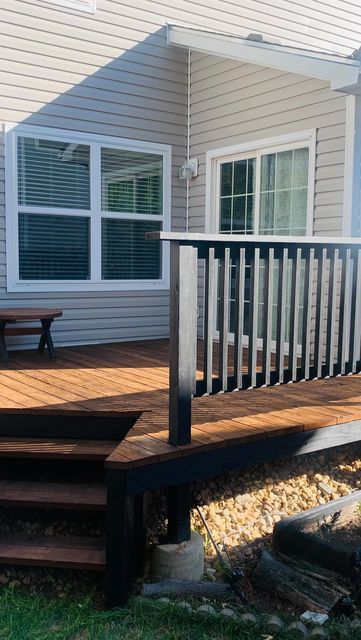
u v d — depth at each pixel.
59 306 6.04
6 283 5.66
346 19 7.89
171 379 2.89
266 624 2.47
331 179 5.06
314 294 5.16
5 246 5.62
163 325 6.84
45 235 5.88
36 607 2.67
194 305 2.88
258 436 3.13
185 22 6.54
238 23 6.93
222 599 2.73
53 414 3.58
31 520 3.25
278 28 7.25
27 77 5.58
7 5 5.39
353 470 4.11
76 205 6.04
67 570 2.93
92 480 3.42
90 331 6.29
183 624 2.52
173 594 2.72
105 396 3.93
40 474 3.53
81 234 6.12
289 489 3.78
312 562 3.01
